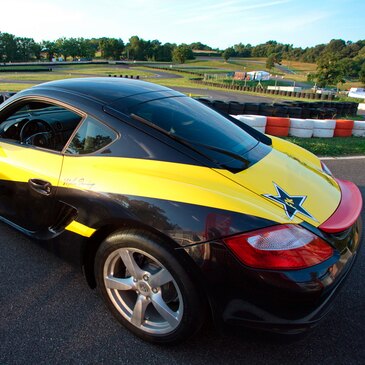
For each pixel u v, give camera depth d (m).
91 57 154.50
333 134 9.77
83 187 1.92
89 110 2.09
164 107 2.27
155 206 1.69
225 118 2.65
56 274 2.48
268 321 1.60
